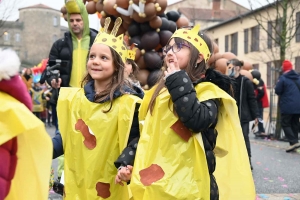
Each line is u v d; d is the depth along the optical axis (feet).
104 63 10.17
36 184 6.78
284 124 30.45
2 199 6.37
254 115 22.82
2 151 6.46
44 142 6.72
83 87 10.45
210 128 8.87
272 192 18.39
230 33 110.63
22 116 6.40
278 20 43.50
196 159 8.43
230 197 9.10
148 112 9.00
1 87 6.58
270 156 28.43
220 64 26.30
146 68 21.94
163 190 8.17
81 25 17.46
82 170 9.87
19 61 6.64
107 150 9.78
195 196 8.21
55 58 17.83
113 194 9.73
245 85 22.71
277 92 30.45
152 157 8.55
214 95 8.63
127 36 21.98
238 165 9.12
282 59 40.19
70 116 10.16
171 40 9.25
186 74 8.44
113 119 9.84
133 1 20.80
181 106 8.20
